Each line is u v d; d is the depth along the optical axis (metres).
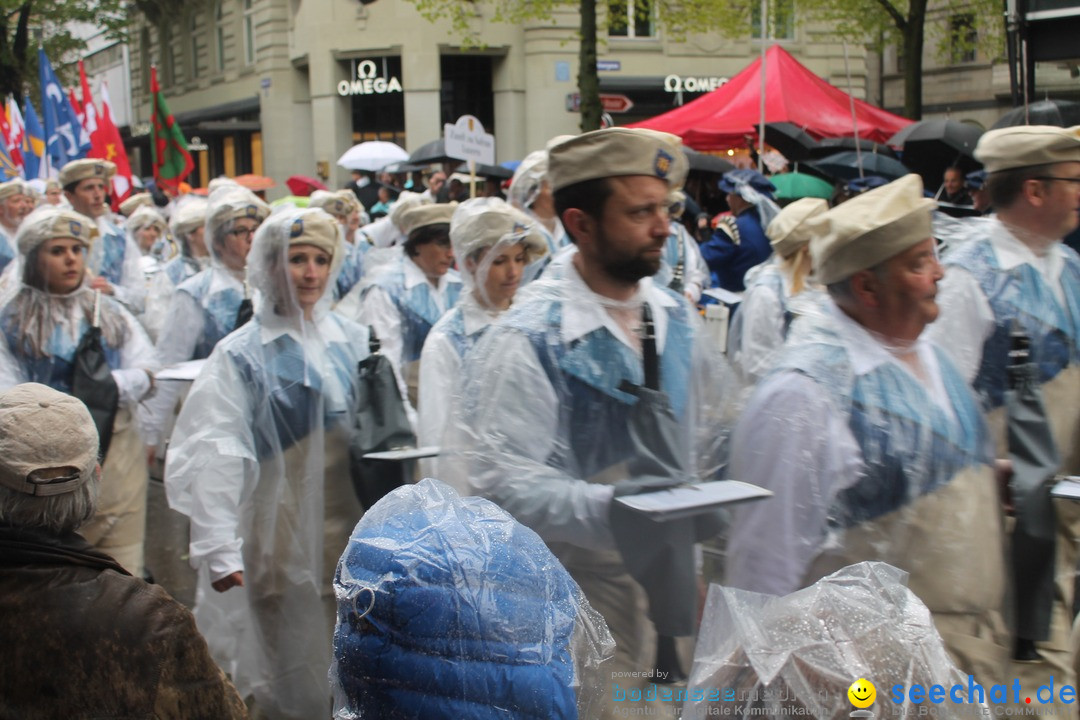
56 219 4.49
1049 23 6.88
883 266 2.50
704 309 7.44
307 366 3.81
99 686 1.97
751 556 2.49
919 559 2.46
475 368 2.70
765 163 12.55
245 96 32.75
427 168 17.84
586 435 2.58
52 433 2.05
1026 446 3.05
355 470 3.64
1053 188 3.46
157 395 5.39
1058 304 3.47
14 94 30.42
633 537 2.48
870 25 16.16
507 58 27.59
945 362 2.65
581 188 2.58
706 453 2.75
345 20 28.11
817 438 2.46
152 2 37.12
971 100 24.75
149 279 8.89
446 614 1.48
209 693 2.04
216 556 3.64
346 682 1.54
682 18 16.92
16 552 2.02
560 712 1.54
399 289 5.14
